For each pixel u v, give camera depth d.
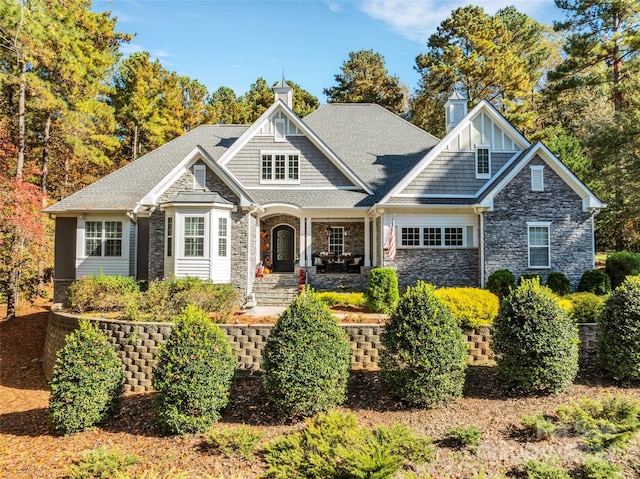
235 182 17.34
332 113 24.83
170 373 7.38
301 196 19.55
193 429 7.40
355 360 10.34
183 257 16.47
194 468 6.29
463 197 18.42
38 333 18.48
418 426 7.10
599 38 26.22
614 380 8.64
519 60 37.88
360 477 5.29
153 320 12.00
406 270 17.98
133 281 16.81
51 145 26.73
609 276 17.69
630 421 6.57
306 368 7.48
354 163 21.53
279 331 7.85
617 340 8.51
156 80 38.38
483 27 38.25
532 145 17.27
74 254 19.23
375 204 18.02
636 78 25.09
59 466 6.77
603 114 30.20
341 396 7.89
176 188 17.41
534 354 7.89
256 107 47.72
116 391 8.41
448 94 39.44
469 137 18.77
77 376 7.93
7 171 21.22
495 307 10.46
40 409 10.39
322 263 20.88
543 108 37.03
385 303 14.24
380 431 6.41
